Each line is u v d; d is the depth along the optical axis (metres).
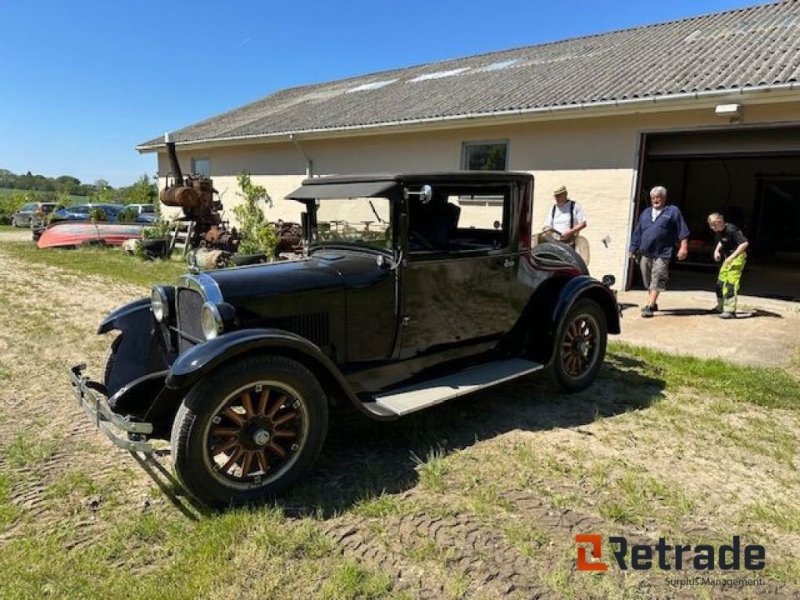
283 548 2.47
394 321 3.54
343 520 2.71
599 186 9.09
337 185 3.73
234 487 2.78
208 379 2.67
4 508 2.78
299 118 14.91
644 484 3.06
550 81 10.59
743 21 10.74
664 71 8.86
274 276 3.23
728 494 2.99
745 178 14.75
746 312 7.34
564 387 4.39
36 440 3.56
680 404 4.26
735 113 7.30
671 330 6.42
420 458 3.35
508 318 4.14
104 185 36.06
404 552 2.47
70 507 2.81
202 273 3.31
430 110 11.07
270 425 2.87
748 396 4.36
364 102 14.42
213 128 17.98
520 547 2.51
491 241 4.08
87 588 2.22
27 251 14.34
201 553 2.43
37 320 6.74
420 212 3.54
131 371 3.67
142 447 2.67
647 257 7.13
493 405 4.20
